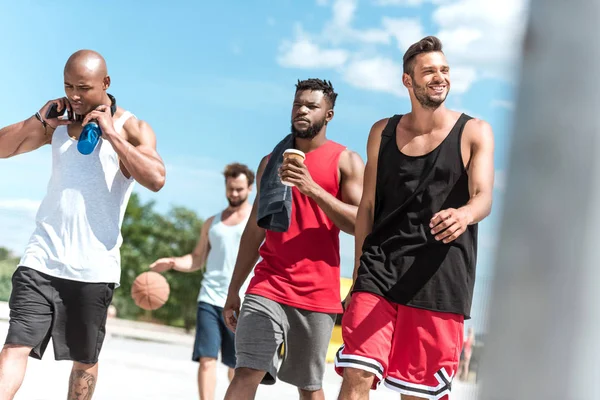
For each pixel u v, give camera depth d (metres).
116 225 4.52
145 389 8.90
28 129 4.53
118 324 27.08
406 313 3.75
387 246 3.81
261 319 4.55
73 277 4.38
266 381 4.65
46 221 4.44
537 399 1.27
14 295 4.36
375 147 3.93
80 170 4.45
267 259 4.69
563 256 1.27
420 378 3.75
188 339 23.80
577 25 1.30
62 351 4.42
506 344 1.29
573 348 1.26
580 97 1.30
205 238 7.26
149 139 4.64
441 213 3.34
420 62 3.75
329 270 4.64
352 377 3.73
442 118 3.77
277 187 4.62
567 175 1.28
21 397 7.30
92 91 4.43
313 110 4.68
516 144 1.33
